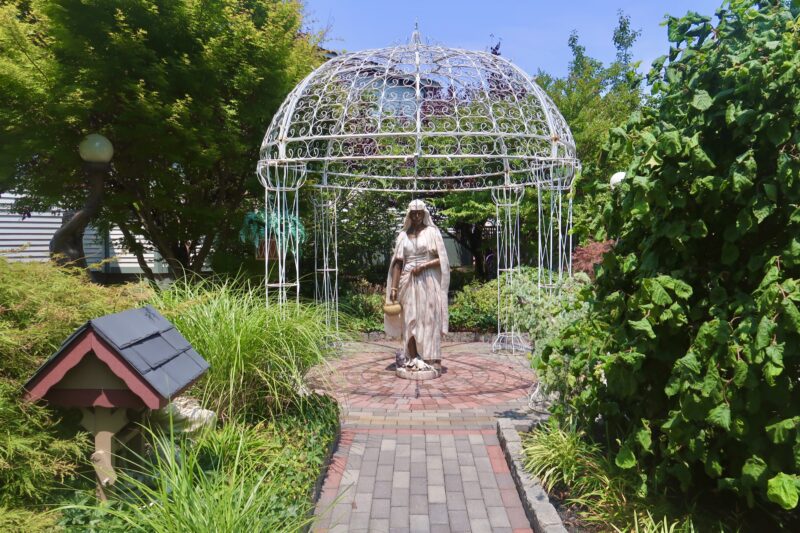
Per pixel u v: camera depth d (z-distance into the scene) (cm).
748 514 321
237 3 810
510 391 654
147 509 264
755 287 303
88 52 666
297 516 296
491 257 1391
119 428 280
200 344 411
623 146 330
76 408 308
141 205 840
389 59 676
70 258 678
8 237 1162
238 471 340
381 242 1263
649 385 349
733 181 271
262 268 913
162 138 719
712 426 297
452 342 957
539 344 479
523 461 416
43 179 758
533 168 838
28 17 741
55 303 320
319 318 500
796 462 245
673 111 332
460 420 556
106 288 385
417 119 596
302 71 889
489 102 632
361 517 374
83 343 254
